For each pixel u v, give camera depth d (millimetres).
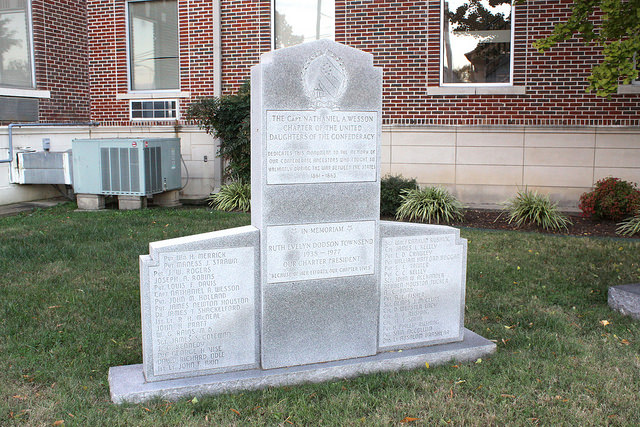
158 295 3941
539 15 11109
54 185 12711
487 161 11633
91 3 13539
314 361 4367
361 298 4438
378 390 4059
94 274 6656
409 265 4594
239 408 3781
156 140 11359
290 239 4176
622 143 11000
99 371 4297
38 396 3875
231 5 12758
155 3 13391
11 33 11883
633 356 4551
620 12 7504
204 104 11625
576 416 3643
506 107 11438
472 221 10406
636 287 5746
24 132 11891
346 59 4145
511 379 4199
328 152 4184
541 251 8023
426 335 4723
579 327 5242
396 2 11711
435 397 3916
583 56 10977
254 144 4215
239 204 11398
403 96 11883
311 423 3623
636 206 9719
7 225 9508
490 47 11594
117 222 9734
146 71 13641
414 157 11945
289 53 3986
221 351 4168
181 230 9102
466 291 6277
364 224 4359
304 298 4277
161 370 4027
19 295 5863
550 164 11359
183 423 3562
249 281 4168
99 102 13648
